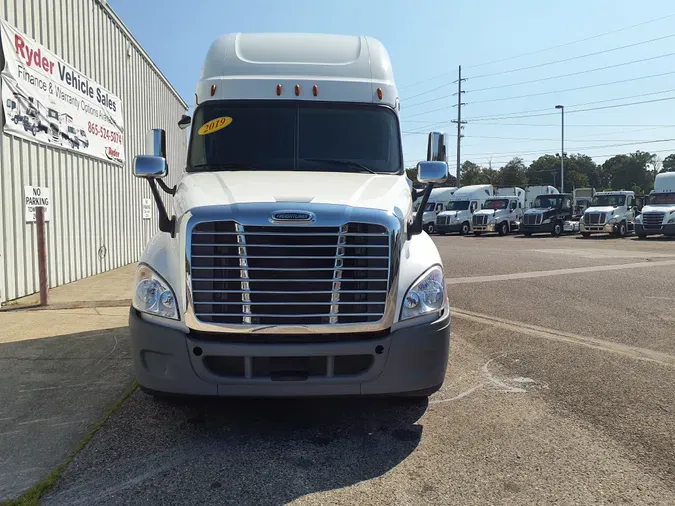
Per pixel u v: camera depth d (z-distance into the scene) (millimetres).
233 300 3492
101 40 12062
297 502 3004
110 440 3766
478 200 36375
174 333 3504
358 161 5012
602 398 4531
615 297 9062
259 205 3539
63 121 10125
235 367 3510
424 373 3664
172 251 3732
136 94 14547
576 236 30844
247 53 5391
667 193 27047
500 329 6914
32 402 4430
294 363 3514
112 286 10016
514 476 3277
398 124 5285
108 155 12508
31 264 8961
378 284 3582
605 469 3354
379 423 4066
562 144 50875
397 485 3184
